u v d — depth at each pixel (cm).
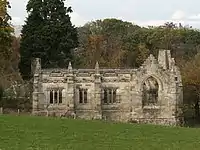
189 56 18388
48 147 5556
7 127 6688
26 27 12738
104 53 18812
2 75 14800
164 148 5884
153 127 7706
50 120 7731
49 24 12675
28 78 12775
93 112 10738
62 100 10675
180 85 11362
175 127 7981
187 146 6075
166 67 11725
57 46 12794
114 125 7650
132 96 10888
